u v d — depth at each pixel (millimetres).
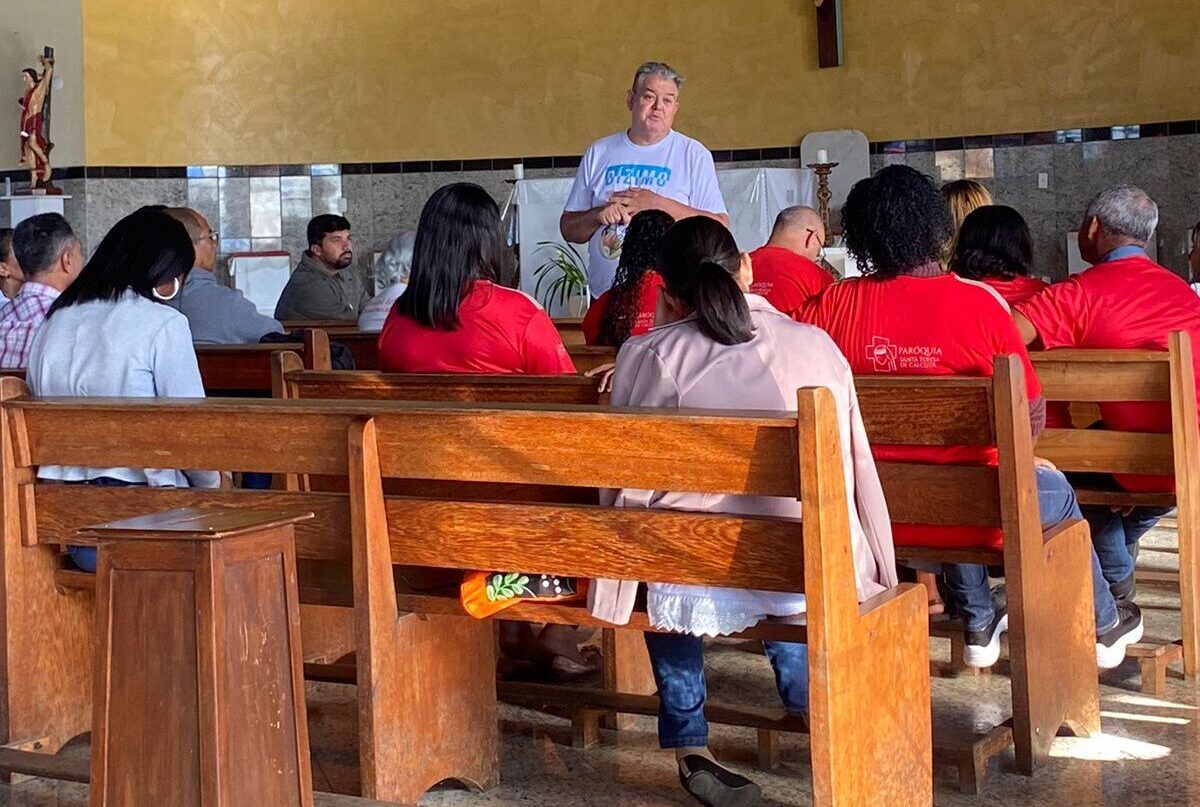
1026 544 3141
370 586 2906
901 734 2736
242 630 2201
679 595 2754
